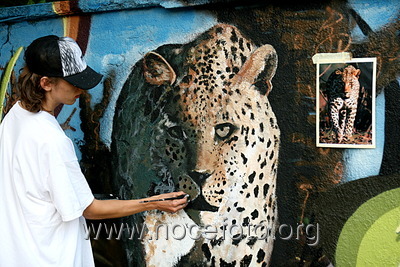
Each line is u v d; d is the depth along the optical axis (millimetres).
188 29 2145
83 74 1717
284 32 1957
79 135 2445
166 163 2238
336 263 1923
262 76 2021
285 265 2023
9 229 1703
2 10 2488
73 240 1730
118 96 2330
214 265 2176
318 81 1905
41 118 1688
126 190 2348
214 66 2113
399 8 1765
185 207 2211
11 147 1715
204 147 2154
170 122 2217
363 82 1831
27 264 1666
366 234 1862
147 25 2225
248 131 2068
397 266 1820
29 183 1660
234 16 2049
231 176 2113
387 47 1791
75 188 1703
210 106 2133
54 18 2418
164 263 2285
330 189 1916
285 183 2002
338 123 1881
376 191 1837
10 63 2525
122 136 2338
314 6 1896
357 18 1829
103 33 2322
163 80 2217
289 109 1974
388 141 1805
